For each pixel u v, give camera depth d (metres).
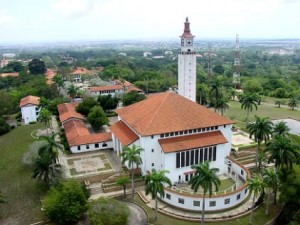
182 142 73.62
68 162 84.75
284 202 62.56
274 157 63.72
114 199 62.56
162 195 58.16
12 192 72.38
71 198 59.66
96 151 92.38
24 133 114.38
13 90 178.00
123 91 172.50
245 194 68.81
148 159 74.69
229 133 81.88
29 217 62.66
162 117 76.94
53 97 164.75
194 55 114.00
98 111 109.38
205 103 156.25
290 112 151.00
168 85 196.75
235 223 60.84
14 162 88.31
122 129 86.31
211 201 63.59
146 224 60.03
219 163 78.12
